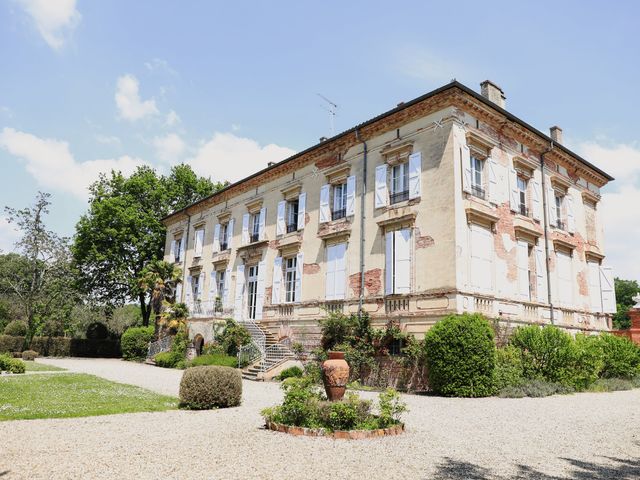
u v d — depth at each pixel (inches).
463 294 613.9
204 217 1267.2
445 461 248.4
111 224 1462.8
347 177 816.9
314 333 807.1
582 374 604.7
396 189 735.1
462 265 625.6
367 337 676.1
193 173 1668.3
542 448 282.8
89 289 1517.0
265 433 312.5
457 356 543.5
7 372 775.1
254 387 629.0
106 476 214.8
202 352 978.1
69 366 992.2
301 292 861.8
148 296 1518.2
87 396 498.9
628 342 727.1
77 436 301.4
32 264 1520.7
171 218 1423.5
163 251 1523.1
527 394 540.4
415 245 673.0
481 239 668.1
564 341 601.9
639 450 282.2
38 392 522.3
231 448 270.5
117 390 560.1
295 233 912.9
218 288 1154.7
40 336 1599.4
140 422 355.6
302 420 326.3
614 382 645.3
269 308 932.6
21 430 319.0
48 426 334.6
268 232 994.1
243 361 812.0
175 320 1059.9
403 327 658.2
